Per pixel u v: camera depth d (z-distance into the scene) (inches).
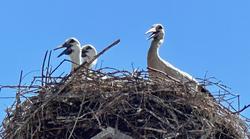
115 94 592.4
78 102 593.9
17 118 597.6
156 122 589.3
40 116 590.6
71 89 597.6
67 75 603.5
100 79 600.7
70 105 593.3
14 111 601.6
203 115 601.6
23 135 590.2
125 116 588.1
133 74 604.4
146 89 599.2
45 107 592.4
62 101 593.3
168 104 596.4
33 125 590.6
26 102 599.5
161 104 593.9
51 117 591.2
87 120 586.6
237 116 622.2
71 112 592.7
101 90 595.2
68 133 588.7
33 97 599.2
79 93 594.6
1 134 599.5
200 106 602.9
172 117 590.6
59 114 591.5
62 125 590.2
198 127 593.0
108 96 591.8
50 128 591.8
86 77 602.9
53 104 593.3
